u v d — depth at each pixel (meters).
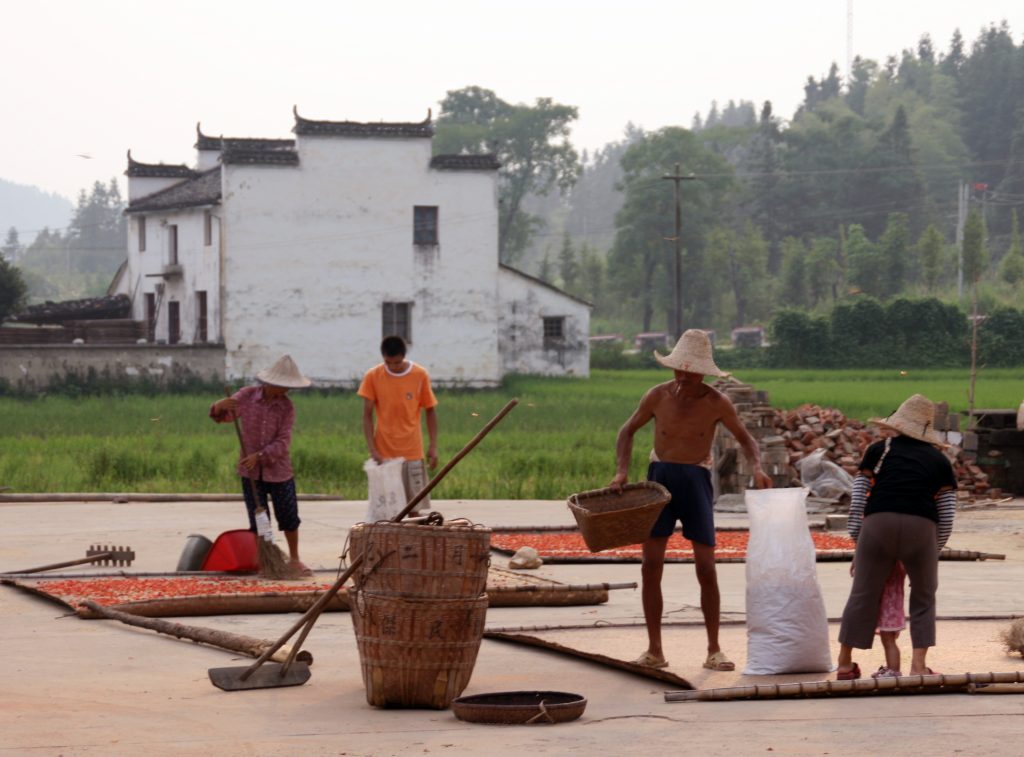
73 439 34.09
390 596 8.16
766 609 9.20
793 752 6.80
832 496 22.64
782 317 98.25
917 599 8.89
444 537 8.19
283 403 13.86
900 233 143.25
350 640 10.64
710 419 9.53
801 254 155.00
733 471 23.22
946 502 8.92
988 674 8.35
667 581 13.95
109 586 12.95
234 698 8.52
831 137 184.00
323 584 13.26
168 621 11.08
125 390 59.03
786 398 52.47
